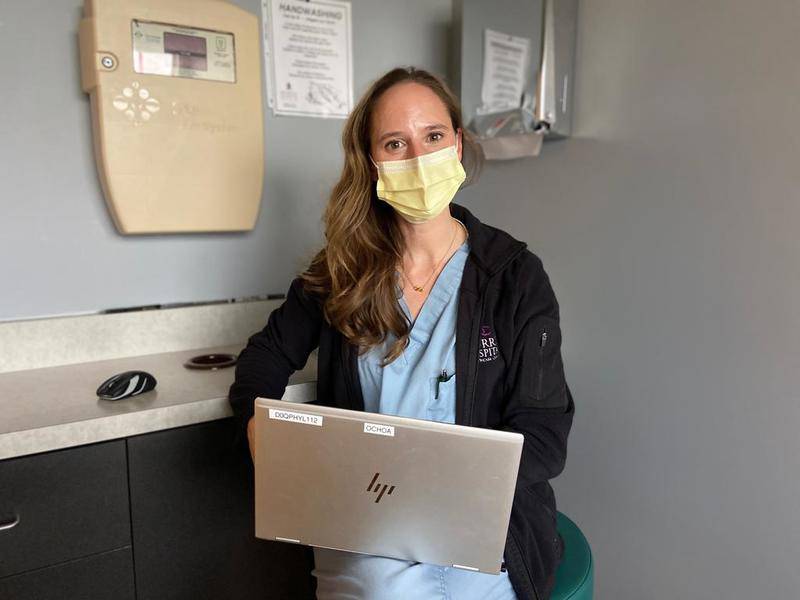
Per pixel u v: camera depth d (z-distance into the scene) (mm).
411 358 1101
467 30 1703
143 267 1535
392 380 1094
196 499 1198
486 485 793
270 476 836
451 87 1815
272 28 1607
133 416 1100
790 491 1132
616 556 1510
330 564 1025
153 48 1377
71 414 1089
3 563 1025
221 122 1484
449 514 817
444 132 1086
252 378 1170
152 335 1546
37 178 1380
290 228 1726
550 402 1034
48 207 1400
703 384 1266
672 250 1301
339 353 1174
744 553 1222
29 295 1409
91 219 1453
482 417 1067
